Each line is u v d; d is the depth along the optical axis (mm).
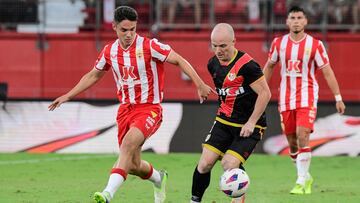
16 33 60500
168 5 60000
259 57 59031
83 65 60312
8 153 49781
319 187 34344
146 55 24594
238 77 24141
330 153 49188
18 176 37812
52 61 60312
